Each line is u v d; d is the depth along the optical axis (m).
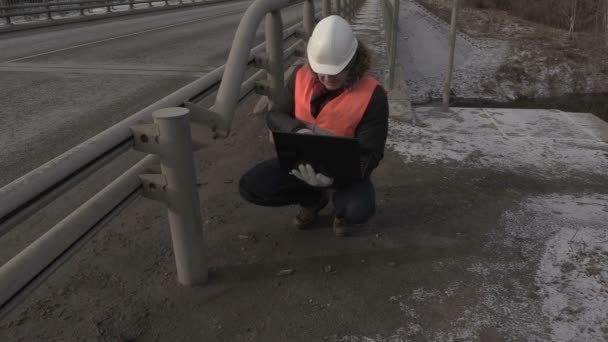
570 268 2.57
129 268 2.65
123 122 2.14
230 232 3.01
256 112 5.39
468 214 3.19
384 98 2.47
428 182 3.67
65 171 1.66
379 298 2.38
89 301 2.38
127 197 2.17
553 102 17.97
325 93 2.46
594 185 3.63
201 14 22.81
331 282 2.51
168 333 2.17
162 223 3.15
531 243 2.84
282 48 4.04
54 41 12.96
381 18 13.73
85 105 6.23
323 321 2.23
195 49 10.71
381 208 3.29
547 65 19.92
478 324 2.18
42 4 17.44
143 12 24.34
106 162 1.94
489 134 4.75
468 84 18.48
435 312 2.27
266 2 3.27
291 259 2.72
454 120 5.20
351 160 2.28
